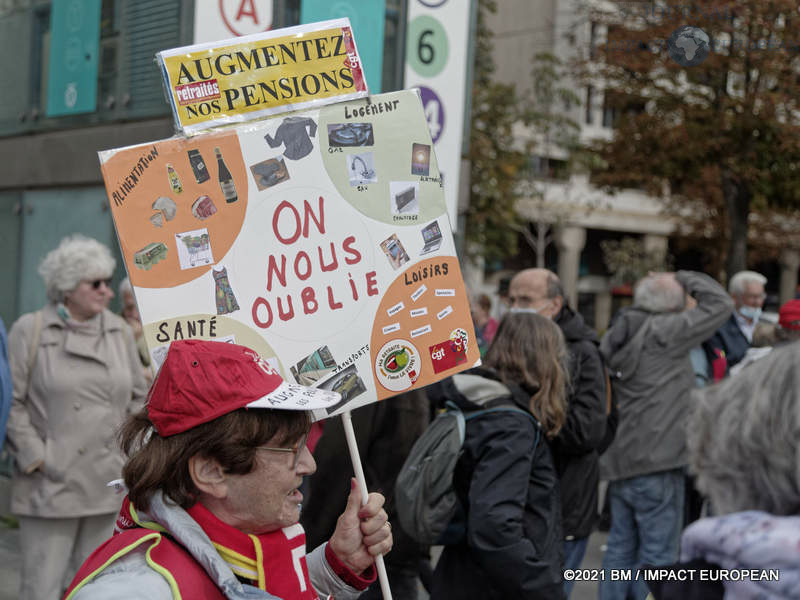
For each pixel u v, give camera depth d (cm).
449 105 698
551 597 289
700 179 1961
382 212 214
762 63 1575
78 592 142
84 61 681
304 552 164
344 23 212
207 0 583
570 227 3409
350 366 209
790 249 2741
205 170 197
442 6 688
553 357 325
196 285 195
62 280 405
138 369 430
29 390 408
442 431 308
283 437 155
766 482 144
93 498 408
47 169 712
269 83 205
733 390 152
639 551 518
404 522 309
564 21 3391
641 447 501
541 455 316
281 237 204
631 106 1917
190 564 146
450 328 218
